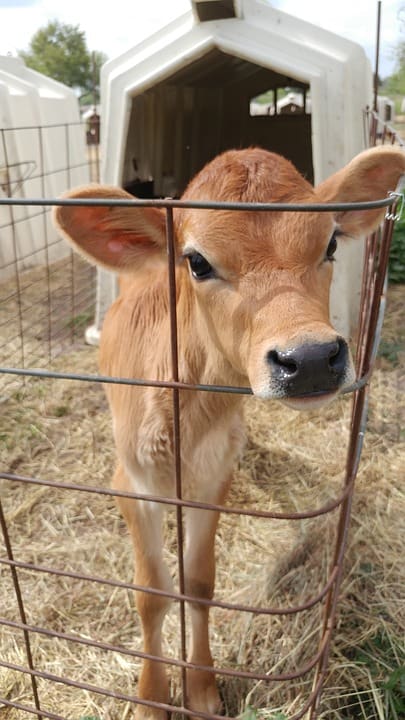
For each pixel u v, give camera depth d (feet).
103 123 4.40
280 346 1.35
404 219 5.87
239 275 1.55
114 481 2.29
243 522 2.97
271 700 2.11
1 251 6.35
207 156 7.61
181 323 1.98
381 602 2.39
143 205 1.28
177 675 2.30
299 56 4.14
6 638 2.42
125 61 4.42
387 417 3.66
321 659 1.79
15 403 3.97
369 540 2.69
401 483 3.13
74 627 2.47
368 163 1.77
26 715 2.12
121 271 1.86
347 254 4.38
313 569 2.56
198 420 2.02
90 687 1.76
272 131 7.54
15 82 6.93
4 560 1.70
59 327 5.16
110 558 2.79
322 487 3.17
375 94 4.02
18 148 6.57
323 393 1.36
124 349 2.32
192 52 4.11
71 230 1.73
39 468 3.40
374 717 2.01
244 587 2.59
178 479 1.54
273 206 1.21
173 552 2.82
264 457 3.44
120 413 2.22
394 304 5.09
